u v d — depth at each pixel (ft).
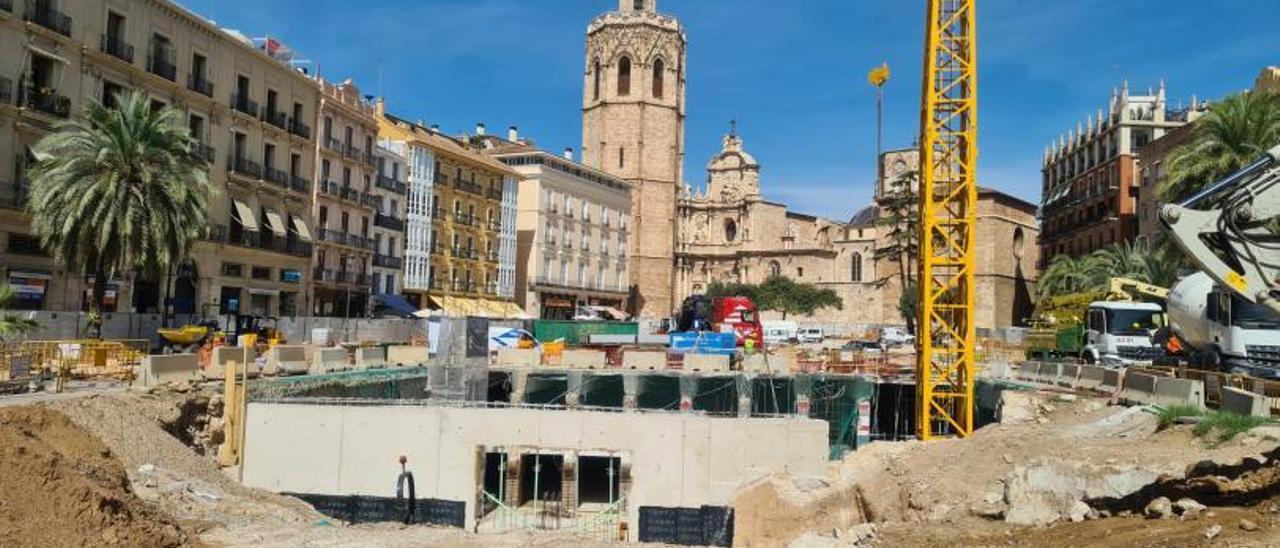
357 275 243.60
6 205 141.90
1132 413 89.15
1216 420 73.31
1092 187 321.52
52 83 150.71
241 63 196.34
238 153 197.88
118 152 128.26
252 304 203.00
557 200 350.64
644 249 439.22
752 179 467.11
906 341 292.40
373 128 253.65
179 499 71.20
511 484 105.40
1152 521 50.70
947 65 130.82
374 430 104.58
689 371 161.17
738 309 231.30
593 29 456.04
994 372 150.30
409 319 235.40
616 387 174.29
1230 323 101.30
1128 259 224.53
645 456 101.86
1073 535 52.08
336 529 65.41
